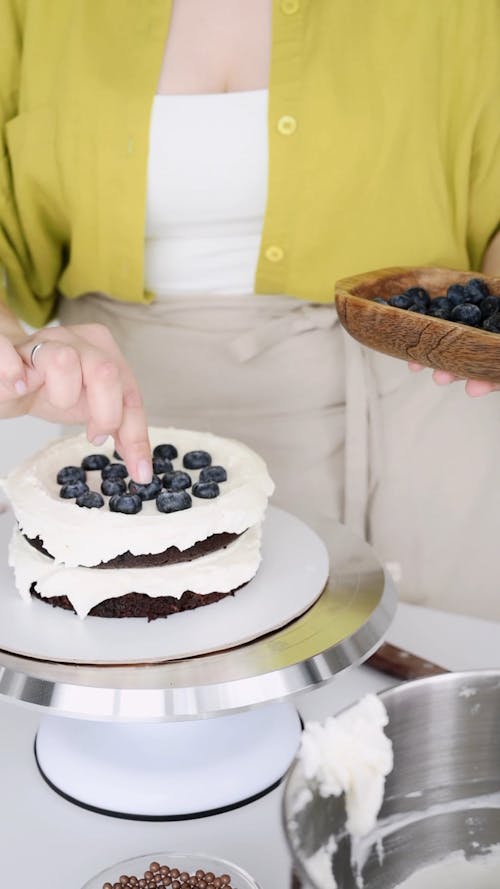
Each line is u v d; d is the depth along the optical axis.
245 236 1.14
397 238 1.12
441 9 1.09
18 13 1.14
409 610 0.99
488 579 1.20
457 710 0.71
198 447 0.96
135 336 1.17
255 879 0.75
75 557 0.84
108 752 0.82
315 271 1.12
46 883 0.75
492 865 0.71
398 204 1.11
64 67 1.11
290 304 1.14
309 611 0.85
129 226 1.12
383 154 1.09
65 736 0.84
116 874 0.73
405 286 1.02
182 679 0.78
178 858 0.74
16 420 2.08
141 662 0.79
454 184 1.14
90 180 1.12
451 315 0.93
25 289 1.21
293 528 0.94
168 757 0.81
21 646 0.81
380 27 1.08
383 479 1.18
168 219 1.13
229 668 0.79
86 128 1.10
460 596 1.22
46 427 2.06
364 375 1.14
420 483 1.18
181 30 1.10
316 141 1.08
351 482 1.16
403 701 0.70
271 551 0.91
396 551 1.21
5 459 1.92
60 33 1.12
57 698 0.77
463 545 1.20
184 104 1.09
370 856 0.69
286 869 0.76
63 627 0.83
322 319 1.14
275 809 0.81
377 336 0.93
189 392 1.17
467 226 1.18
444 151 1.13
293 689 0.78
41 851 0.77
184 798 0.80
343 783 0.67
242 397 1.16
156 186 1.11
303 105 1.07
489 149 1.13
